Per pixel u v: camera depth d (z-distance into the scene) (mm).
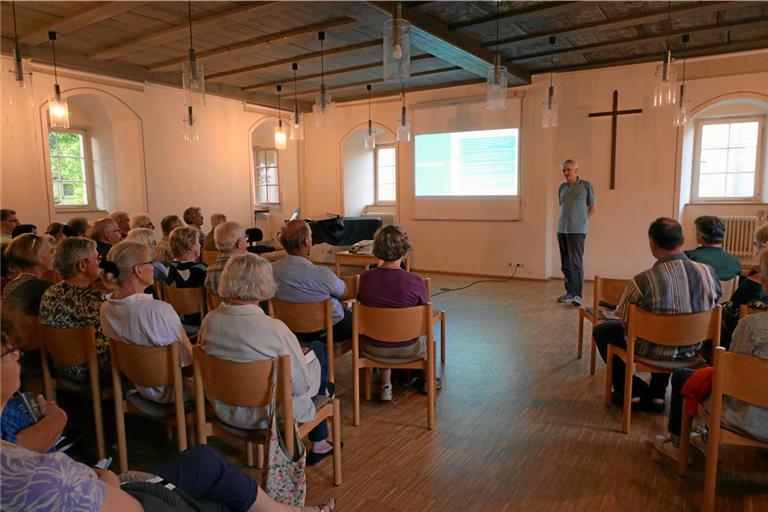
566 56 5945
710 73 5773
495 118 7027
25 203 5266
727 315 2611
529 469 2252
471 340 4191
